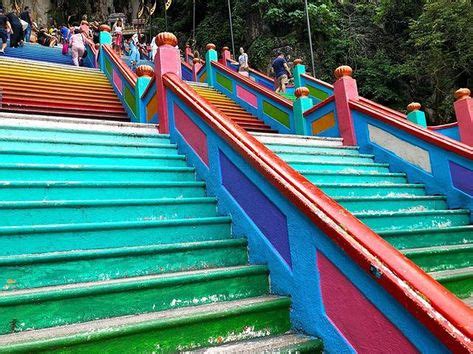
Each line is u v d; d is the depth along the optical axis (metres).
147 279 2.24
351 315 1.94
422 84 21.42
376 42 23.28
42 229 2.53
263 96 9.12
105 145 4.14
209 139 3.67
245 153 2.91
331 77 22.03
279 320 2.29
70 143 3.98
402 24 23.31
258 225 2.80
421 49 20.86
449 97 19.48
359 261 1.85
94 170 3.55
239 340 2.14
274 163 2.69
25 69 9.20
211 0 26.70
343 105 6.30
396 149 5.53
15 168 3.24
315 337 2.14
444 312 1.46
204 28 26.12
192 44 25.59
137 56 14.38
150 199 3.17
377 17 23.05
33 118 4.39
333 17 22.38
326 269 2.12
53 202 2.85
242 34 24.41
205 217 3.24
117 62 9.08
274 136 5.72
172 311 2.17
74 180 3.46
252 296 2.50
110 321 2.02
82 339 1.78
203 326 2.06
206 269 2.62
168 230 2.93
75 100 8.22
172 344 1.97
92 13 34.16
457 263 3.42
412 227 4.14
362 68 22.39
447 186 4.84
